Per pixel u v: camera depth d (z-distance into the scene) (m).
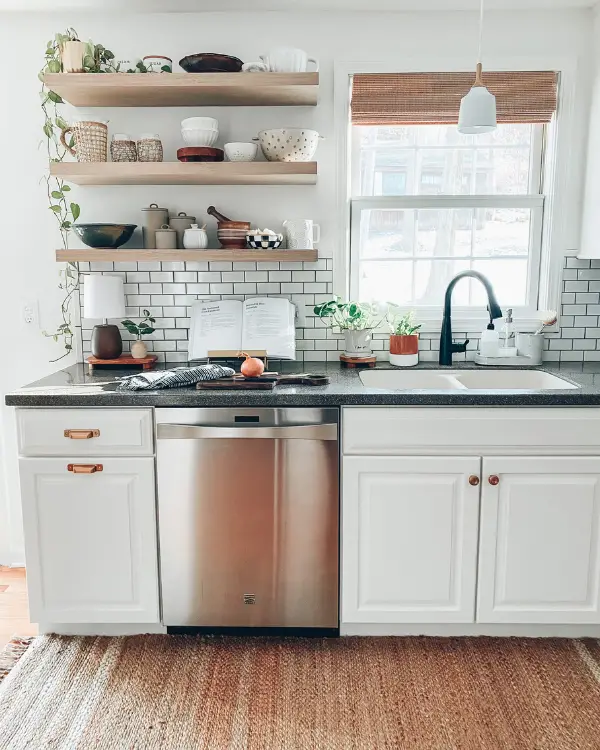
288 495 2.19
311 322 2.85
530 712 1.95
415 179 2.84
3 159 2.76
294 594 2.26
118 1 2.53
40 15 2.67
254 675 2.13
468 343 2.86
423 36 2.67
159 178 2.56
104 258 2.55
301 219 2.66
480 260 2.89
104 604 2.29
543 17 2.65
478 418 2.14
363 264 2.90
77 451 2.20
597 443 2.15
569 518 2.20
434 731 1.87
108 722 1.92
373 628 2.35
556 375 2.48
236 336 2.71
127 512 2.22
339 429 2.16
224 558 2.24
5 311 2.86
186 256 2.54
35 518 2.23
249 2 2.55
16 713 1.96
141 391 2.21
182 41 2.69
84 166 2.44
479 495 2.19
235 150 2.52
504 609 2.26
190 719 1.93
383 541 2.22
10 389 2.91
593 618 2.26
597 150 2.59
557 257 2.79
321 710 1.96
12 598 2.68
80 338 2.87
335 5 2.59
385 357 2.90
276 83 2.37
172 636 2.36
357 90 2.69
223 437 2.16
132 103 2.65
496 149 2.82
